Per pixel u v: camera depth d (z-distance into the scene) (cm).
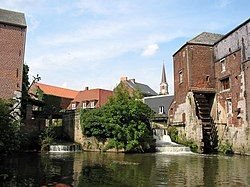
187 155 2917
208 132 3362
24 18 3919
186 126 3588
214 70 3678
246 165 2133
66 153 2997
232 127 3195
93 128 3291
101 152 3169
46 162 2200
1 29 3681
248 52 2953
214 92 3606
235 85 3188
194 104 3444
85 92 6388
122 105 3303
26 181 1465
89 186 1378
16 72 3694
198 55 3678
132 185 1412
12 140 1803
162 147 3328
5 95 3584
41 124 3378
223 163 2253
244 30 3034
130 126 3228
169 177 1633
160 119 5125
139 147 3206
